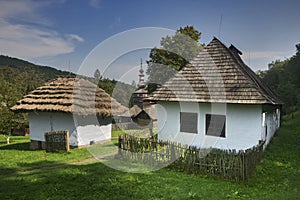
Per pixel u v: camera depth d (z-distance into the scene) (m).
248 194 7.30
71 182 8.39
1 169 10.54
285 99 46.06
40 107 15.99
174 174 9.30
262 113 12.05
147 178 8.78
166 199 6.84
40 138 16.92
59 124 16.34
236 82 12.57
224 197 7.00
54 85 17.62
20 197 7.07
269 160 11.45
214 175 8.90
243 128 12.12
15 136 28.27
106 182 8.36
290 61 56.66
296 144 16.27
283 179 8.83
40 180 8.70
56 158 12.73
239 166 8.45
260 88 13.40
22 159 12.64
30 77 57.34
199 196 7.04
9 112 20.23
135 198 6.92
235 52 18.19
